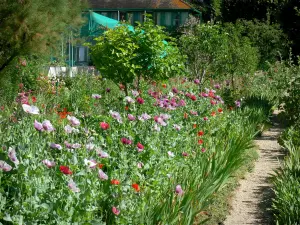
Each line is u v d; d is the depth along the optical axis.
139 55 12.33
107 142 6.66
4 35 11.45
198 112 10.64
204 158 7.88
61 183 4.79
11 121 7.65
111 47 12.03
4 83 12.27
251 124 12.72
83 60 33.94
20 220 4.30
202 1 54.56
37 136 5.79
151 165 6.59
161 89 15.01
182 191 6.08
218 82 19.98
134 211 5.46
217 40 18.00
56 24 12.37
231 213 7.33
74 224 4.59
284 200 6.95
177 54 12.98
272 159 10.96
